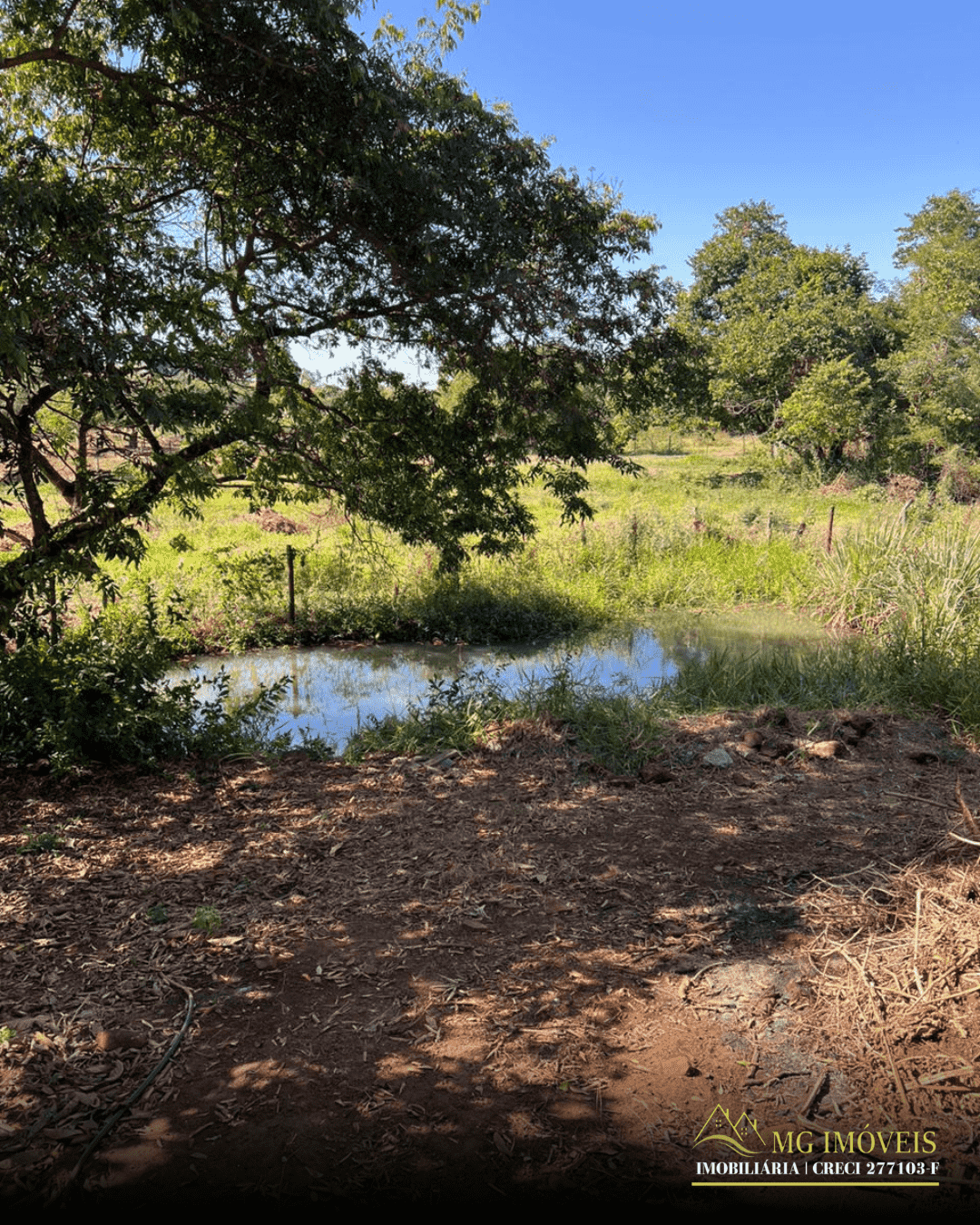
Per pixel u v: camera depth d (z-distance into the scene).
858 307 36.50
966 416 31.86
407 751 7.08
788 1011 3.53
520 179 7.57
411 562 15.70
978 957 3.70
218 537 18.16
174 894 4.65
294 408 7.93
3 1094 3.11
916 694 8.09
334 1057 3.31
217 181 7.76
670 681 9.70
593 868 4.88
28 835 5.36
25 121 7.71
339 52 6.61
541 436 8.59
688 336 8.69
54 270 5.64
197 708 7.34
